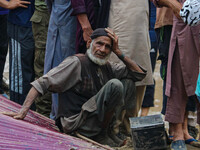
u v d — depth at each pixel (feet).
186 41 24.76
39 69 30.48
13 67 30.55
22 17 30.12
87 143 21.21
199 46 24.84
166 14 26.11
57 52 27.48
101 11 27.04
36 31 30.01
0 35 32.01
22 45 30.22
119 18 26.84
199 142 26.50
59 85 22.61
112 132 24.00
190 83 24.95
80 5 25.71
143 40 27.17
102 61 23.26
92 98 22.82
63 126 23.11
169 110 25.53
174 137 25.53
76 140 20.98
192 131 27.94
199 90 26.17
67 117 23.20
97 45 23.18
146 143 23.71
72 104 23.29
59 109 23.62
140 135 23.71
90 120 22.89
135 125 23.89
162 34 26.32
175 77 25.27
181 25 24.81
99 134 23.53
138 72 24.17
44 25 29.84
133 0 26.78
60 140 19.80
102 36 23.26
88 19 26.27
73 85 23.09
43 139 19.16
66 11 26.96
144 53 27.27
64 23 27.07
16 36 30.27
